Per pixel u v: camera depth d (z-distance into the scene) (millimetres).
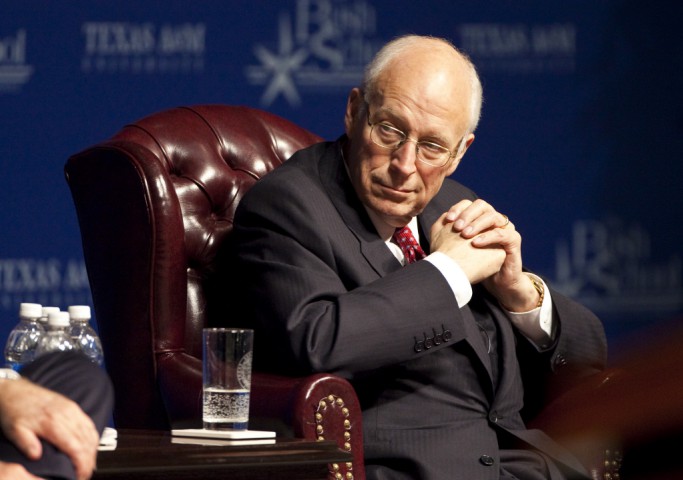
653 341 7895
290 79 14578
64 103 14180
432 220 8250
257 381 6738
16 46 14125
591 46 15250
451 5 14992
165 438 6047
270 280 7398
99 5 14266
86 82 14234
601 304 15227
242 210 7977
